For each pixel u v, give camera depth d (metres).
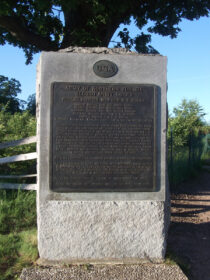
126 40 9.19
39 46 7.86
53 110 3.44
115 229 3.53
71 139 3.46
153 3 8.47
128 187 3.51
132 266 3.41
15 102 45.41
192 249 4.27
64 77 3.45
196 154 13.36
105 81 3.49
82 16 7.85
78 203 3.48
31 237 4.16
